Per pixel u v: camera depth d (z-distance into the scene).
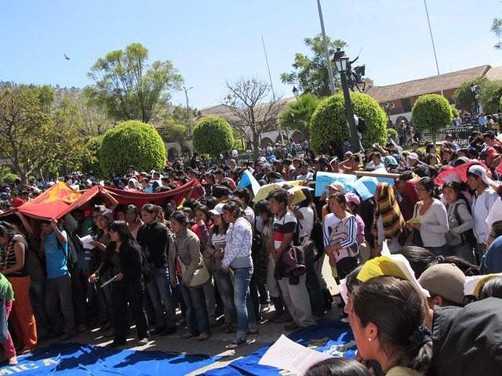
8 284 7.15
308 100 34.22
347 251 6.61
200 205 8.05
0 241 7.75
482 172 6.39
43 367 7.03
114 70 56.72
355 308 2.02
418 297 1.99
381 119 18.55
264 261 7.49
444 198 6.77
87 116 61.00
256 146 36.41
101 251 8.05
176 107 62.12
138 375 6.35
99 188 8.76
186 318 7.58
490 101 48.94
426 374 1.91
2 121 23.69
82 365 6.93
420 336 1.94
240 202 7.25
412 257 3.21
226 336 7.34
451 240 6.66
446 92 61.59
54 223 8.00
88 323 8.77
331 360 1.88
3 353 7.45
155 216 7.91
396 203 6.71
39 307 8.31
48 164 25.97
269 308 8.34
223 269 7.04
